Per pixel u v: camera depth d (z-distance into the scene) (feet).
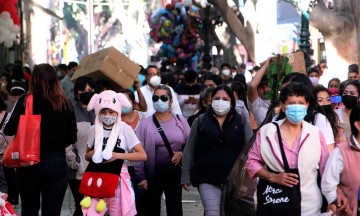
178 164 60.08
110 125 51.80
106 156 50.80
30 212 53.62
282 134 43.80
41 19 302.66
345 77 122.11
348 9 121.19
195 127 54.85
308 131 43.47
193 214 73.56
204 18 159.33
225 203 47.98
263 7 180.34
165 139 60.03
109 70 72.54
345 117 59.82
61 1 360.28
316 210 43.45
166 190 60.64
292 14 253.03
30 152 51.52
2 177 64.54
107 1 395.75
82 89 61.31
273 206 43.14
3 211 49.83
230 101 54.13
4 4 80.43
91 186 51.44
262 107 59.31
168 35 155.02
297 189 43.01
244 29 165.17
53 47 357.82
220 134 53.93
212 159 54.13
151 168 60.18
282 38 247.91
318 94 52.75
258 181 45.01
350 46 121.60
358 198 42.24
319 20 120.88
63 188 53.01
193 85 92.99
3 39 81.76
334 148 44.11
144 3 385.70
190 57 156.76
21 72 103.60
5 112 65.41
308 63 117.19
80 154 59.98
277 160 43.34
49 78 52.44
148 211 61.46
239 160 46.55
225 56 199.82
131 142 51.90
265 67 54.95
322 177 43.14
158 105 59.72
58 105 52.26
